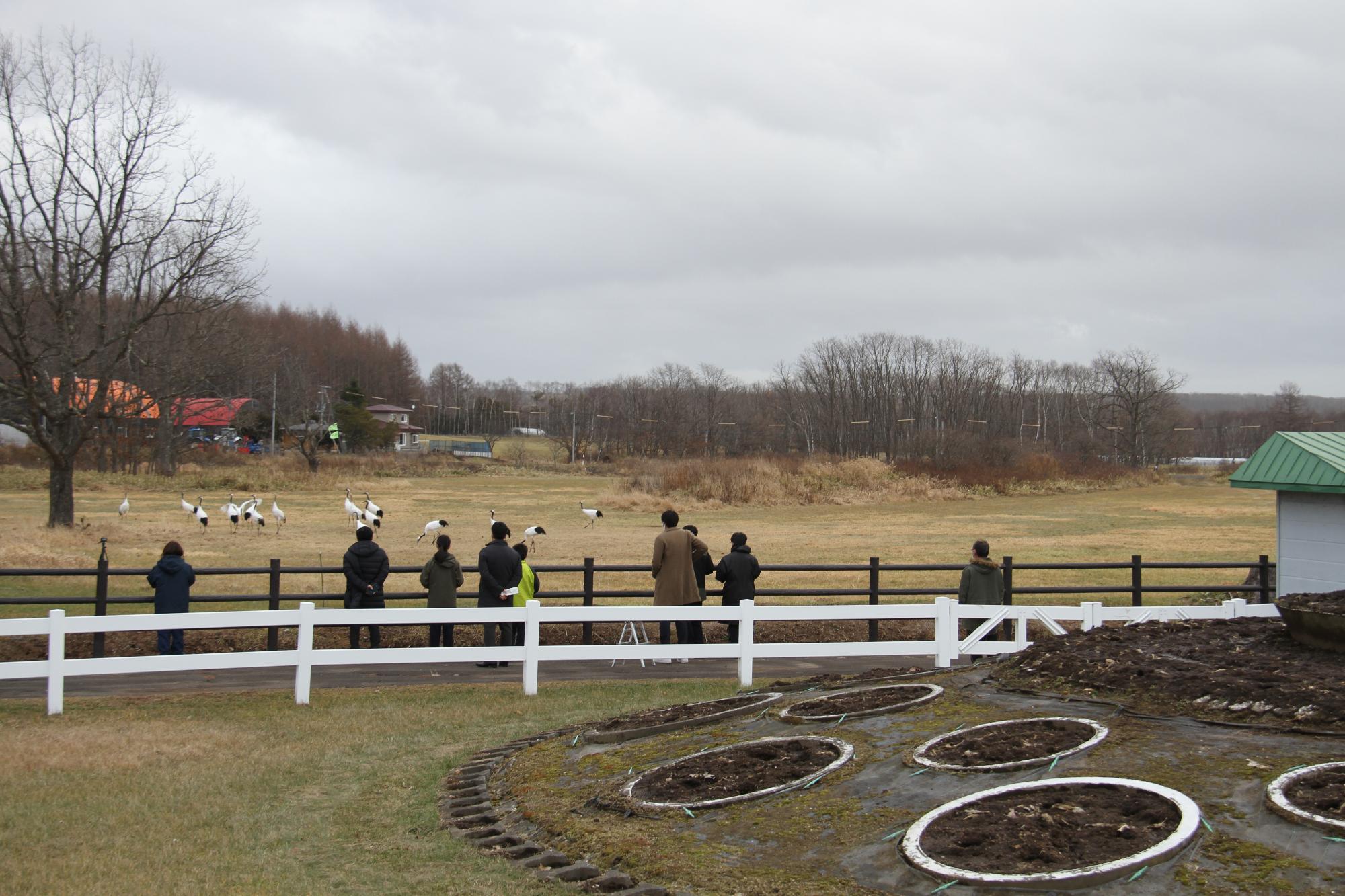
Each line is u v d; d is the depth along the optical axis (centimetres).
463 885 593
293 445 7456
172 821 724
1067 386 10162
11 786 801
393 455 7206
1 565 1973
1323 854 472
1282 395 10906
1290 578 1462
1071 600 1955
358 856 656
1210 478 7062
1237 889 461
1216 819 521
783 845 584
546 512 3869
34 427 2530
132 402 2686
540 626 1617
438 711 1084
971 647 1228
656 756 787
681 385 9794
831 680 990
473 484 5541
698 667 1383
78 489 4259
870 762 681
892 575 2286
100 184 2550
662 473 4759
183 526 2980
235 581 2012
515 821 708
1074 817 542
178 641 1329
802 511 4244
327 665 1243
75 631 1042
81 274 2773
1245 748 599
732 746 766
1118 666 766
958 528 3503
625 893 554
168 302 2812
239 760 890
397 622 1127
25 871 619
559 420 9394
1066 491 5781
